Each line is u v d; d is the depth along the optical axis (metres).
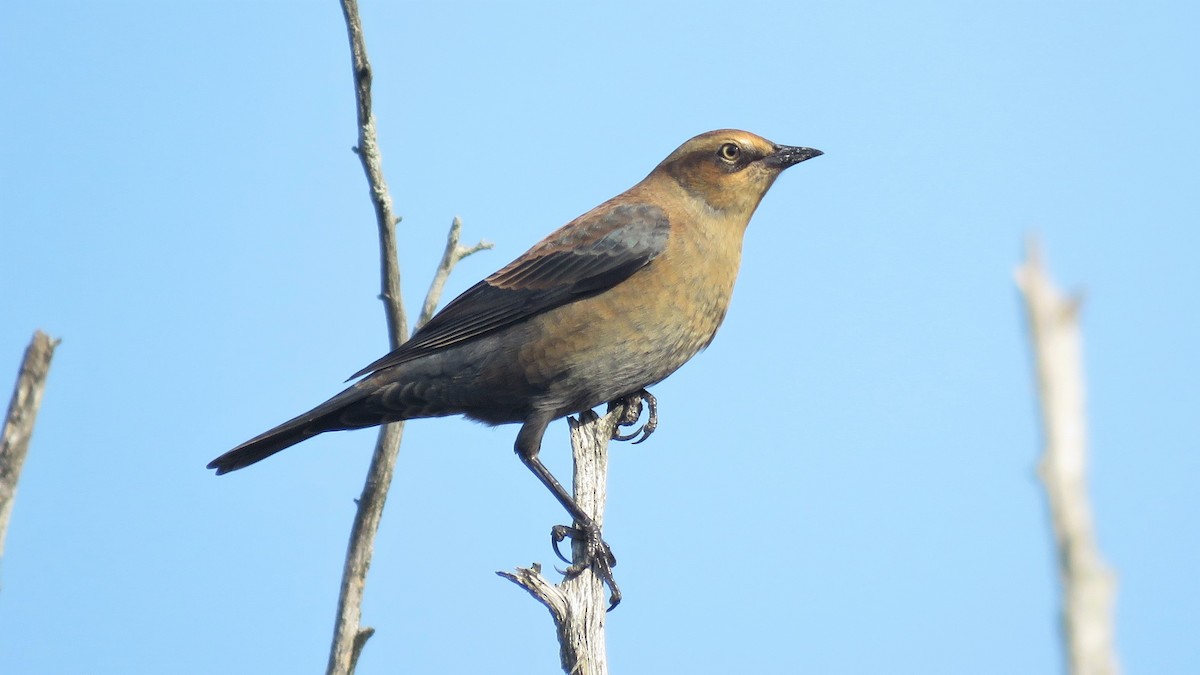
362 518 9.64
